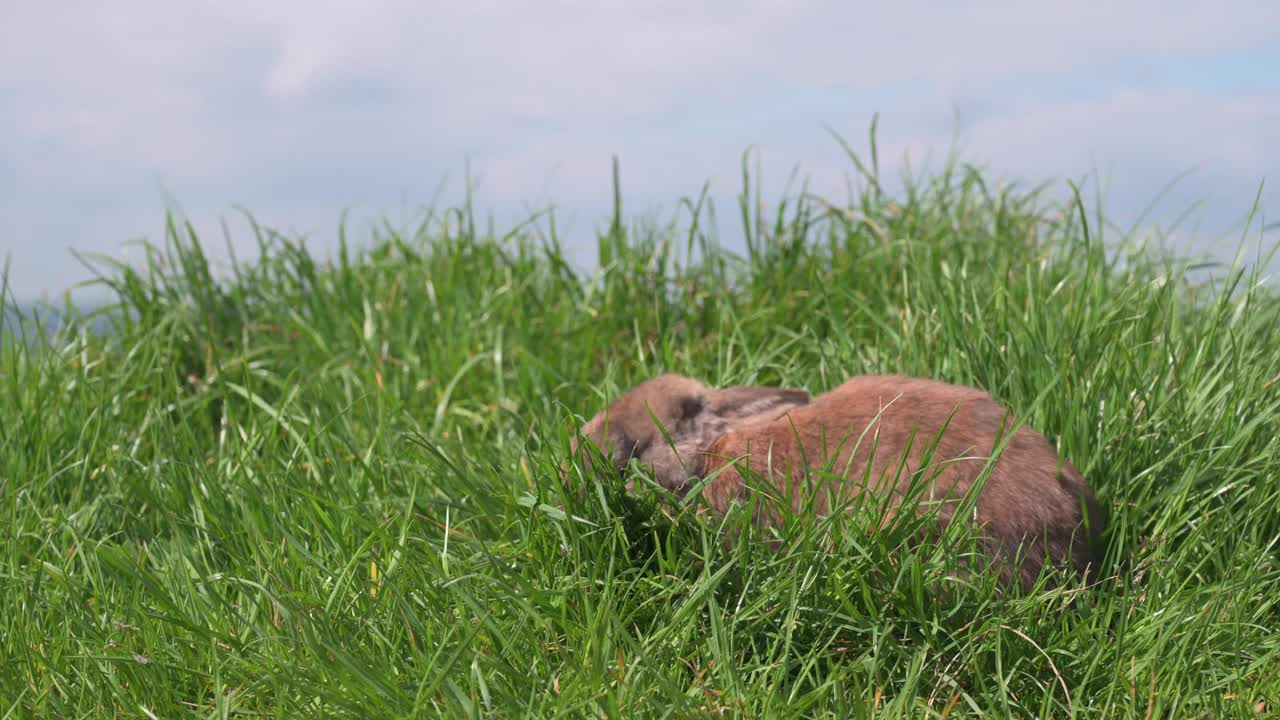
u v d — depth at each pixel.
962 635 3.05
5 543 3.72
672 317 5.89
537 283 6.43
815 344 5.11
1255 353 4.09
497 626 2.90
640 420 3.91
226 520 3.94
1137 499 3.69
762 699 2.75
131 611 3.24
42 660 3.02
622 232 6.26
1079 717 2.85
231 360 5.84
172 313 6.00
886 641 3.00
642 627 3.15
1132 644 3.05
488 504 3.55
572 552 3.18
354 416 5.26
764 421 3.81
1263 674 2.98
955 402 3.62
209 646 3.01
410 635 2.92
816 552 3.08
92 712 2.90
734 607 3.18
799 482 3.57
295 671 2.81
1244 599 3.16
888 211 6.25
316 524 3.52
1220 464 3.66
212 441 5.20
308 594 3.17
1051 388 3.88
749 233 6.05
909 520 3.15
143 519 4.20
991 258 5.39
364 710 2.63
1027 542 3.32
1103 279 4.56
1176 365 3.98
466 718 2.63
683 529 3.35
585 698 2.68
